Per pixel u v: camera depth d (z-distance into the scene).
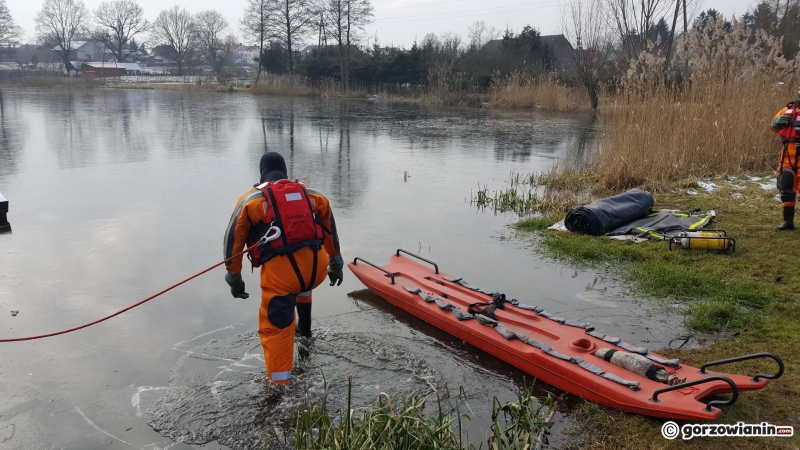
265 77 45.22
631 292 5.93
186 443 3.56
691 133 11.40
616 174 10.70
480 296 5.34
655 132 11.28
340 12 45.84
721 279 6.04
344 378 4.26
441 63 41.09
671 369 4.00
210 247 7.21
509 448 3.36
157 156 14.10
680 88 12.19
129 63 87.62
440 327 5.06
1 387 4.12
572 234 7.95
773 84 11.70
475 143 17.67
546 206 9.49
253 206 4.08
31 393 4.06
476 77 37.31
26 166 12.46
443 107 32.34
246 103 33.47
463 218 8.93
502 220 8.85
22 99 33.72
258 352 4.64
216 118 24.03
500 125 23.02
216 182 11.07
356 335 4.92
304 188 4.29
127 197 9.77
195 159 13.73
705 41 11.95
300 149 15.70
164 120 22.83
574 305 5.60
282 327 4.08
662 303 5.62
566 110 30.27
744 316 5.16
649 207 8.51
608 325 5.14
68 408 3.89
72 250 7.01
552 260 6.95
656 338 4.88
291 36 50.69
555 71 36.78
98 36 88.50
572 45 30.98
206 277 6.25
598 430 3.64
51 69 75.81
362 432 3.30
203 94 42.16
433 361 4.54
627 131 11.46
